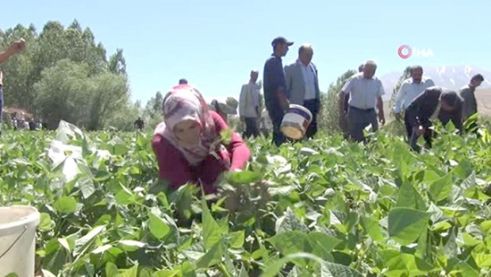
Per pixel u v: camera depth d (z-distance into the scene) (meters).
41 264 2.17
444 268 1.60
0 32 22.95
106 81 82.44
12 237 1.62
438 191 2.36
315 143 5.97
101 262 1.93
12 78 95.69
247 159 3.60
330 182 3.21
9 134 8.07
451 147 4.46
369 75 10.32
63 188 2.75
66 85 81.25
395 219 1.64
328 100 49.00
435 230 1.98
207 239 1.75
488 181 3.00
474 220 2.23
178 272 1.65
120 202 2.62
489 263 1.67
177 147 3.55
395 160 3.22
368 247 1.73
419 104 8.29
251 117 14.20
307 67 9.98
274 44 9.36
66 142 4.66
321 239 1.62
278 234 1.55
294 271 1.46
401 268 1.58
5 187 3.05
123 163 4.05
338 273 1.24
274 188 2.68
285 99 9.35
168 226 1.95
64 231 2.47
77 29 108.88
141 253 1.93
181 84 3.63
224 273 1.69
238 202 2.60
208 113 3.60
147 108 72.31
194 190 3.02
